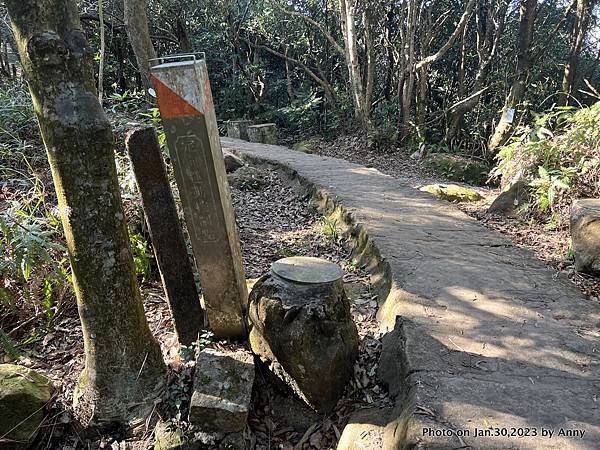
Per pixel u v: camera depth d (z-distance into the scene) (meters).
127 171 3.55
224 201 2.30
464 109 9.34
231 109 11.66
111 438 2.13
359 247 3.79
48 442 2.15
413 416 1.77
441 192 5.27
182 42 10.84
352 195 4.82
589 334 2.33
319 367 2.15
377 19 9.92
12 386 2.10
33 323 2.85
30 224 2.82
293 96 11.80
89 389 2.16
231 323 2.50
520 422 1.73
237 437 2.07
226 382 2.16
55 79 1.71
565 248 3.61
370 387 2.29
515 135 7.53
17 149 4.16
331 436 2.15
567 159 4.43
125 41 10.61
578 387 1.94
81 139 1.78
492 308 2.57
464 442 1.64
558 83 10.87
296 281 2.22
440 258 3.23
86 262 1.93
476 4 9.62
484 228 3.89
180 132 2.11
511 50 10.34
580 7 8.76
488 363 2.09
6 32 8.97
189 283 2.47
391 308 2.69
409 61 8.96
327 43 11.60
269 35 11.30
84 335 2.10
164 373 2.27
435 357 2.14
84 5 9.67
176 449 2.03
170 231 2.37
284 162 6.57
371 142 8.97
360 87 9.47
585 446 1.62
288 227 4.65
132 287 2.07
